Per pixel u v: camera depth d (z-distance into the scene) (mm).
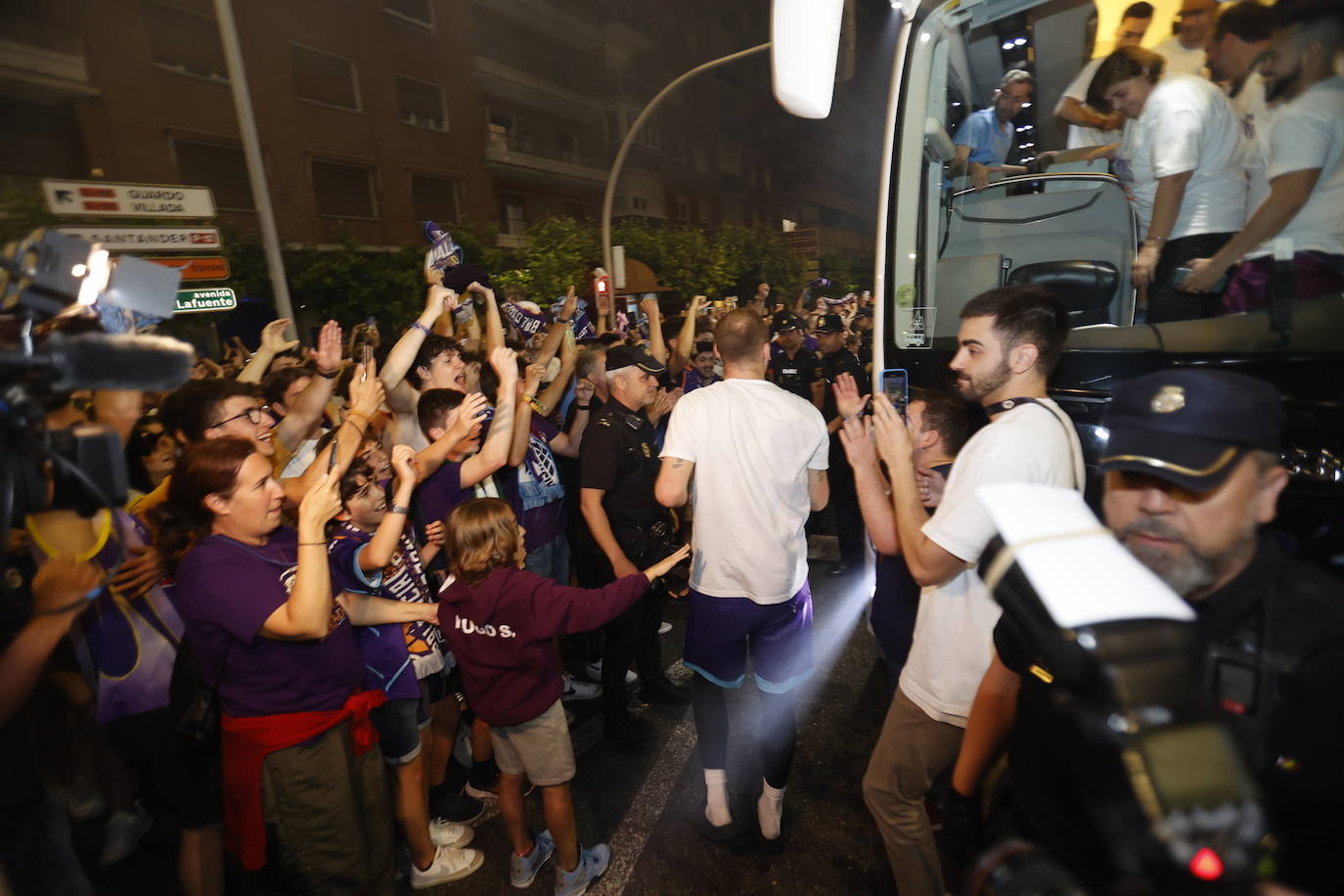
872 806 1795
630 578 2059
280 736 1625
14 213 7773
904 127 2668
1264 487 865
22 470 1084
